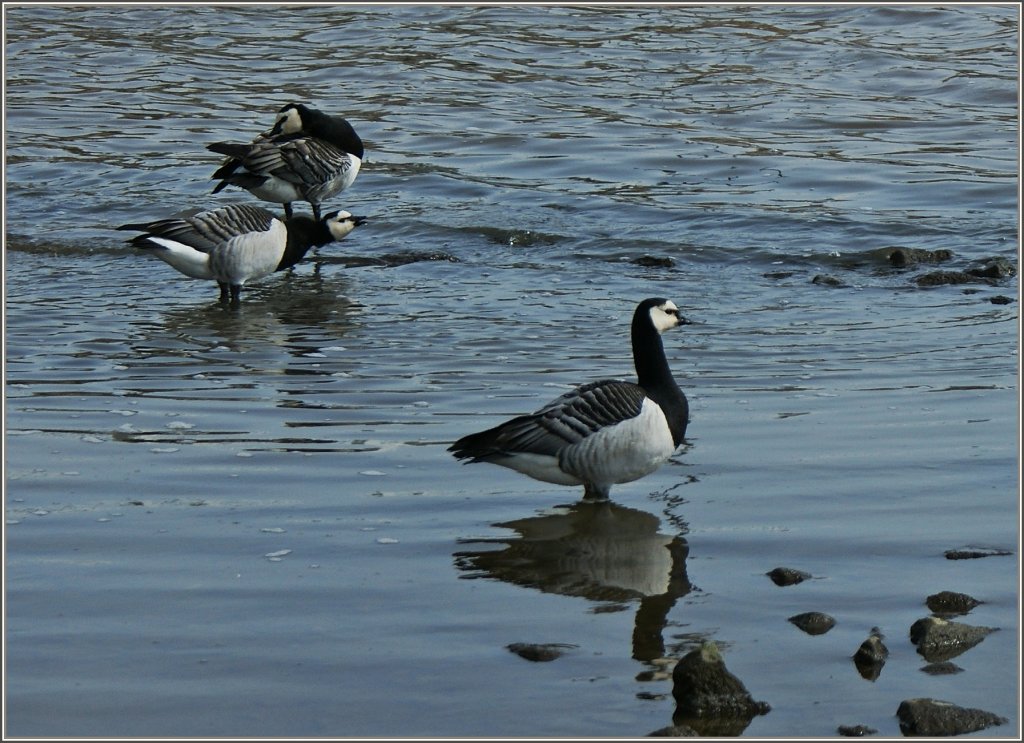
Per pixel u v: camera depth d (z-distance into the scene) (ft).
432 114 102.99
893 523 37.96
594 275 69.10
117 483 41.47
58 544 37.11
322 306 64.39
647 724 28.27
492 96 107.86
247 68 118.21
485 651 31.42
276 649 31.42
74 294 66.74
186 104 107.34
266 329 60.44
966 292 65.10
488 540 37.81
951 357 54.24
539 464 39.68
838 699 29.14
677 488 41.19
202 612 33.24
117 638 31.89
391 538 37.83
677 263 70.95
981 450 43.16
